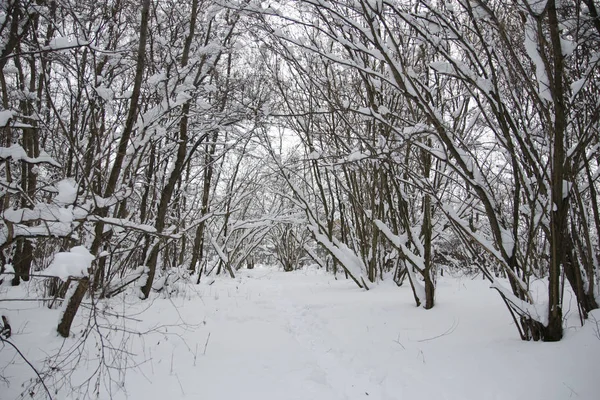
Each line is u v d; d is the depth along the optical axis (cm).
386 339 505
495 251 434
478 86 430
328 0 512
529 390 308
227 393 354
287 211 1812
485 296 701
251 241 2161
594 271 443
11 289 743
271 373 407
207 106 696
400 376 387
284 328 611
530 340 411
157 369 407
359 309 699
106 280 758
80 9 552
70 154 657
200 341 509
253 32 696
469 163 453
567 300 498
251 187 1733
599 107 377
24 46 555
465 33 566
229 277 1742
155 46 724
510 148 441
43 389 344
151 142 638
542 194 428
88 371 391
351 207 1250
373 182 962
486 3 430
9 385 347
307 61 820
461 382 348
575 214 464
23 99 559
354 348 493
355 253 1156
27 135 678
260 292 1065
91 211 387
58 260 273
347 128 877
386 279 1076
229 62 988
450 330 504
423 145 479
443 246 1398
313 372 412
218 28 820
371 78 691
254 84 976
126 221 425
